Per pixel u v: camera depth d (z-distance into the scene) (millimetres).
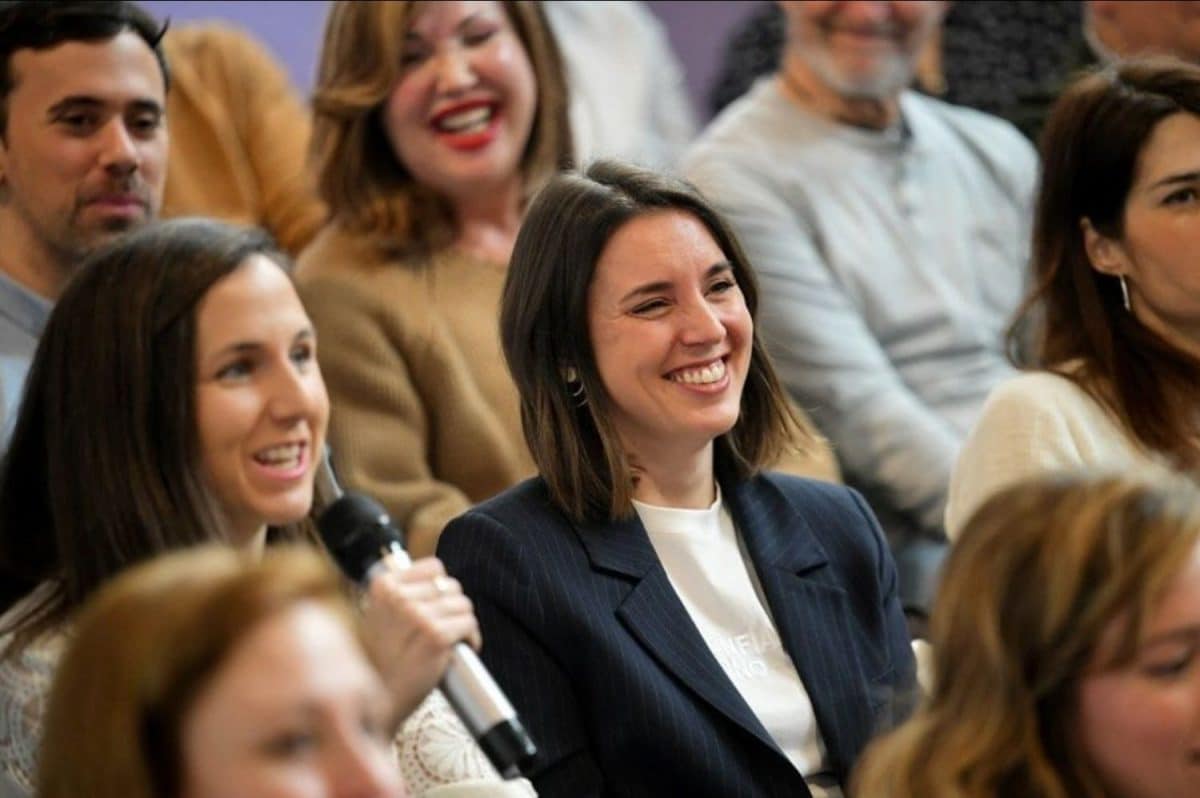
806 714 7383
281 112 11867
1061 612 5250
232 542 6641
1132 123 8484
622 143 13984
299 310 6688
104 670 4406
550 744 7121
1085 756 5312
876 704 7504
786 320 10828
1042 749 5312
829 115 11398
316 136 10320
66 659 4473
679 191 7613
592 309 7473
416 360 9766
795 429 8297
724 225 7660
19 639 6426
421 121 10172
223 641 4434
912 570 10422
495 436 9719
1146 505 5320
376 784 4480
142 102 8961
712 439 7648
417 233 10078
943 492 10508
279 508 6547
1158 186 8438
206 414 6488
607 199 7531
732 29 15516
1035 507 5391
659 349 7410
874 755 5523
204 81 11758
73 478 6500
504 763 5746
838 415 10711
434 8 10234
